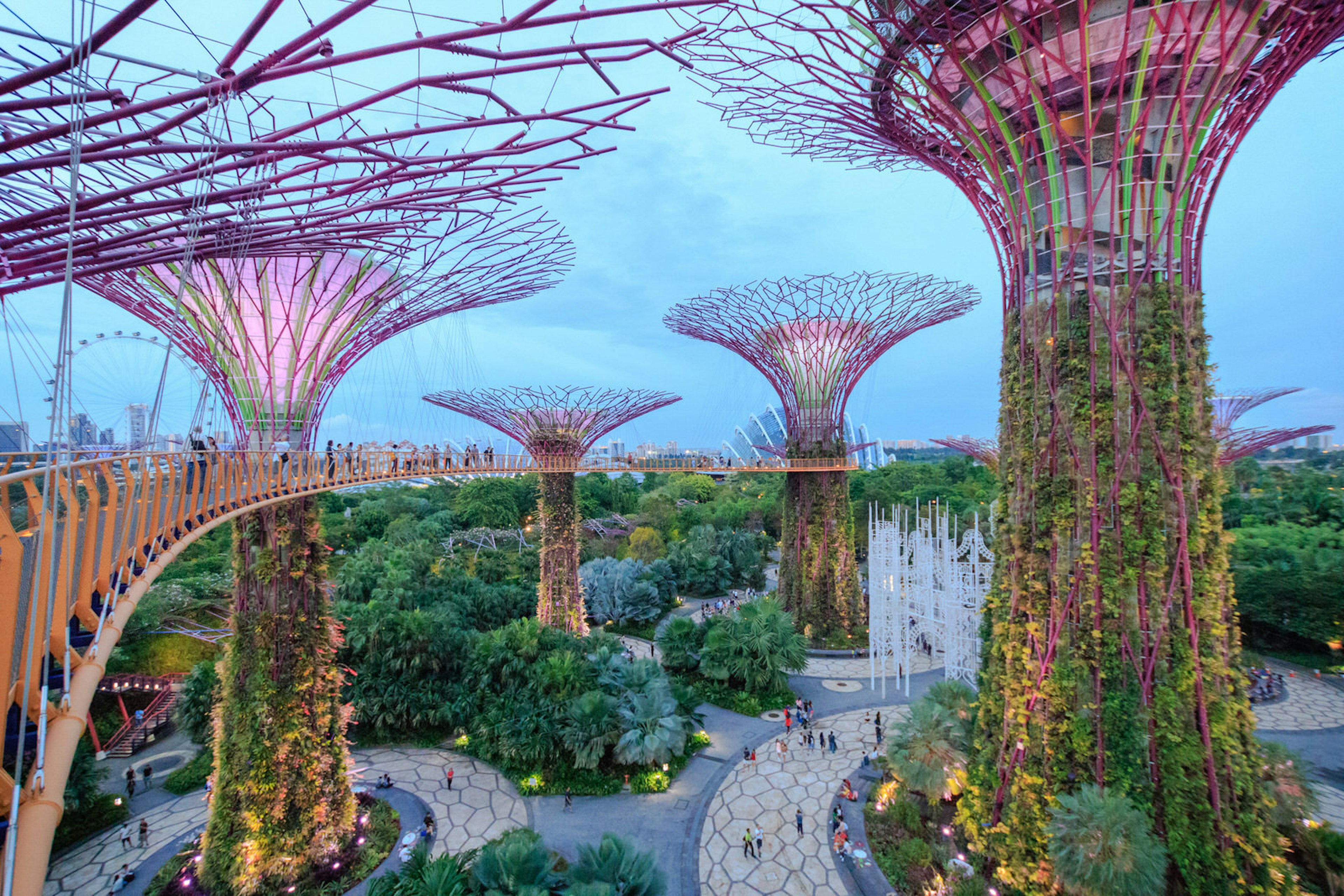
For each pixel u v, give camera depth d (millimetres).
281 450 21203
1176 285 16516
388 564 44938
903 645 38438
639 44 8914
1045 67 15305
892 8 16453
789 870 20812
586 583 49219
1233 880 14727
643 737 26422
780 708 33312
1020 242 18172
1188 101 15930
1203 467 16359
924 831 22000
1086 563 16328
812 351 41594
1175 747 15258
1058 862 14828
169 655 37688
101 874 21438
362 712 30359
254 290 20500
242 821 19953
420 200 12844
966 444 57094
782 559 45125
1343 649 39031
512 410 38500
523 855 16859
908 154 21375
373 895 15617
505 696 29625
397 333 24969
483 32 7605
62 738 5367
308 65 7695
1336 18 14695
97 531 7168
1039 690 16828
